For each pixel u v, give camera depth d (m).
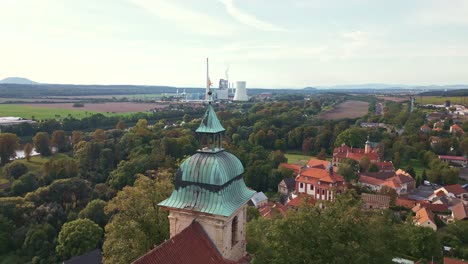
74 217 90.62
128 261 41.94
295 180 135.12
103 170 124.62
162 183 51.59
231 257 32.44
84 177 117.56
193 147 151.12
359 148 188.25
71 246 77.50
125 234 44.88
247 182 139.00
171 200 31.62
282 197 129.62
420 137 194.88
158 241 47.62
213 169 30.41
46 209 90.12
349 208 38.09
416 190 139.75
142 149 133.88
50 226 85.94
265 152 166.25
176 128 194.00
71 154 151.00
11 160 136.38
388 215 57.44
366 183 139.50
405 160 179.50
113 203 53.00
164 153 131.50
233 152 148.00
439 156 178.75
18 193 101.69
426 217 95.81
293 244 33.31
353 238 33.91
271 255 33.44
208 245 29.41
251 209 82.38
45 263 77.62
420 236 75.50
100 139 150.62
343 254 31.36
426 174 154.62
